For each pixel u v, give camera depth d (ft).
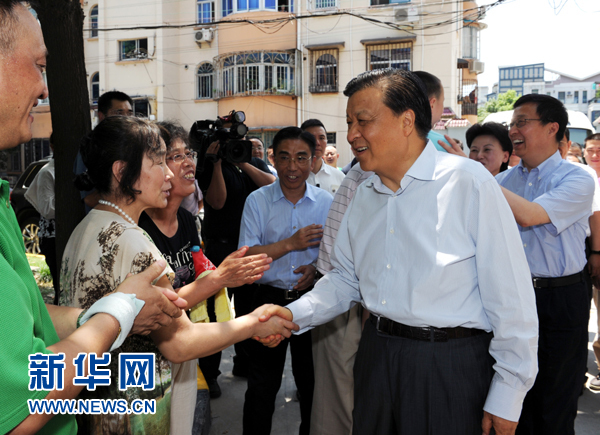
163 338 5.38
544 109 8.67
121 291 4.46
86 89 11.30
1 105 3.64
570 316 8.52
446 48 50.93
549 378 8.63
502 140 10.30
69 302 5.44
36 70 3.82
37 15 10.57
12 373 3.12
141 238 5.35
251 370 8.30
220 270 6.39
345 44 53.83
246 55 55.88
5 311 3.18
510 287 5.19
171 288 5.51
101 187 5.57
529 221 7.57
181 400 6.48
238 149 10.91
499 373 5.33
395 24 51.78
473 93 64.39
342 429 8.31
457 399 5.39
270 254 8.36
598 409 11.30
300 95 55.77
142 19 58.39
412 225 5.50
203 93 60.08
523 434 9.02
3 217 3.92
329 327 8.14
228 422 10.44
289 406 11.37
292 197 9.28
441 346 5.42
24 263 3.94
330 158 21.35
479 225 5.26
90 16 61.41
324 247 8.09
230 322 6.05
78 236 5.56
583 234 8.79
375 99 5.40
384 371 5.74
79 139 11.03
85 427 5.56
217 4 57.72
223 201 11.61
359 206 6.23
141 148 5.42
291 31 55.88
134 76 59.26
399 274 5.57
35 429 3.38
